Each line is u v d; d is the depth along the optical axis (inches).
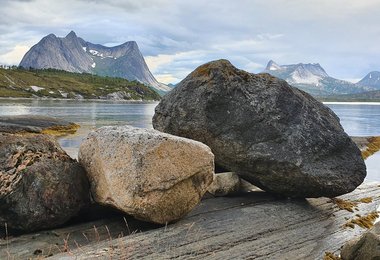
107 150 456.4
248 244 445.7
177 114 637.3
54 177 454.3
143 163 425.1
